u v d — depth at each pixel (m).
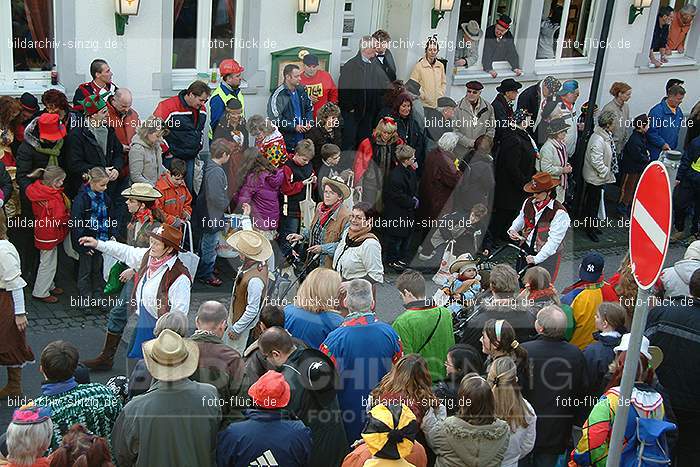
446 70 16.23
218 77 14.48
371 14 16.20
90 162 11.84
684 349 8.74
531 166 13.95
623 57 18.17
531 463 8.47
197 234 12.23
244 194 12.16
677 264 10.26
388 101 14.04
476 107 14.62
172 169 11.54
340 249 10.53
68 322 11.28
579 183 15.02
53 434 7.11
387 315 12.19
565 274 12.91
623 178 15.70
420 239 14.08
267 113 14.14
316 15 15.02
